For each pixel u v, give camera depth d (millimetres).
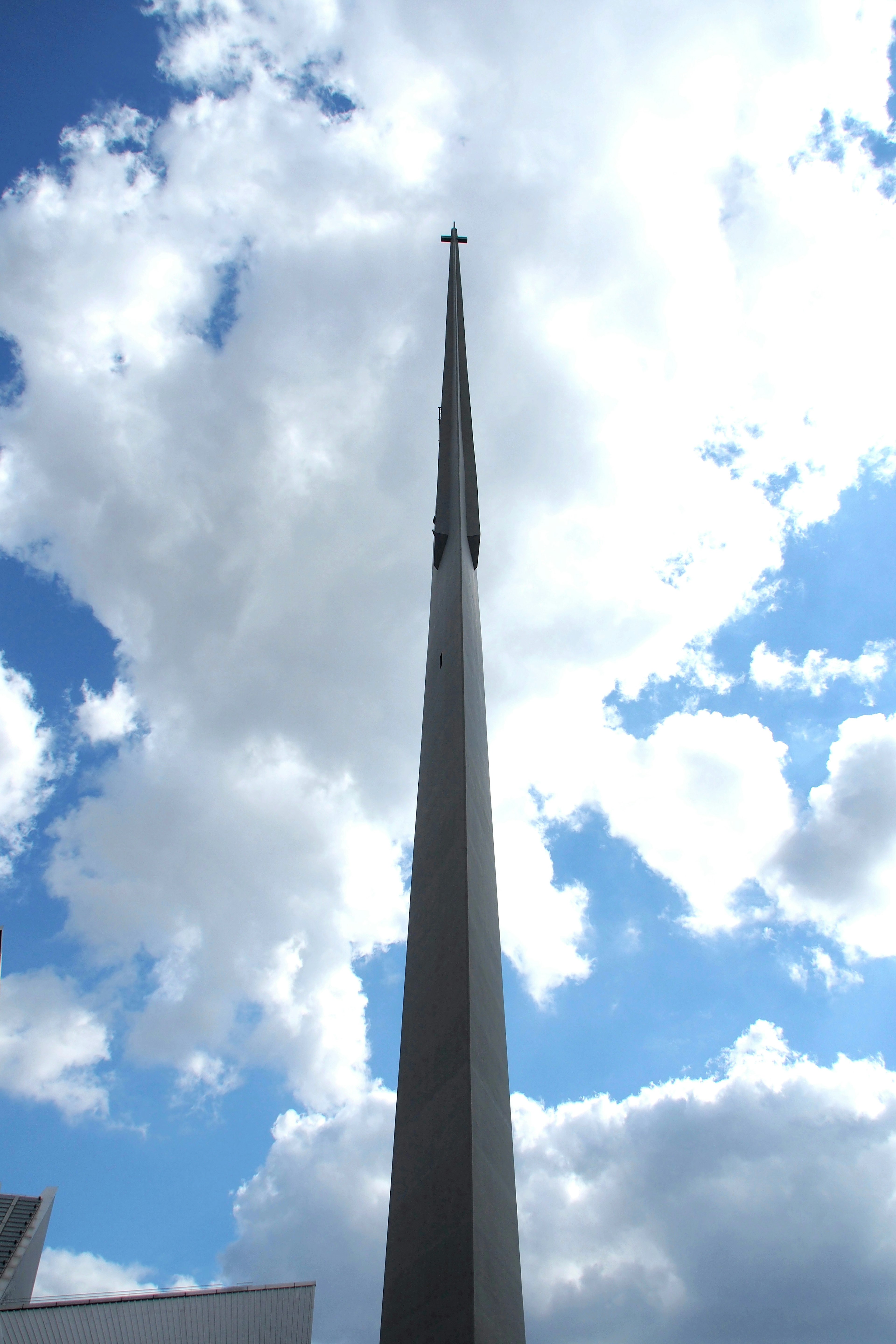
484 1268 13430
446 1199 14297
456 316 40938
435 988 17516
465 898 18234
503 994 19031
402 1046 17688
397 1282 14445
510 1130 16781
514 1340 13758
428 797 22000
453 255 45344
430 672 26359
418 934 19312
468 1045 15797
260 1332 43156
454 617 26297
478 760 22297
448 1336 12805
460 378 37969
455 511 31469
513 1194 15938
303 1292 46062
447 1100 15523
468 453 35250
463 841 19391
